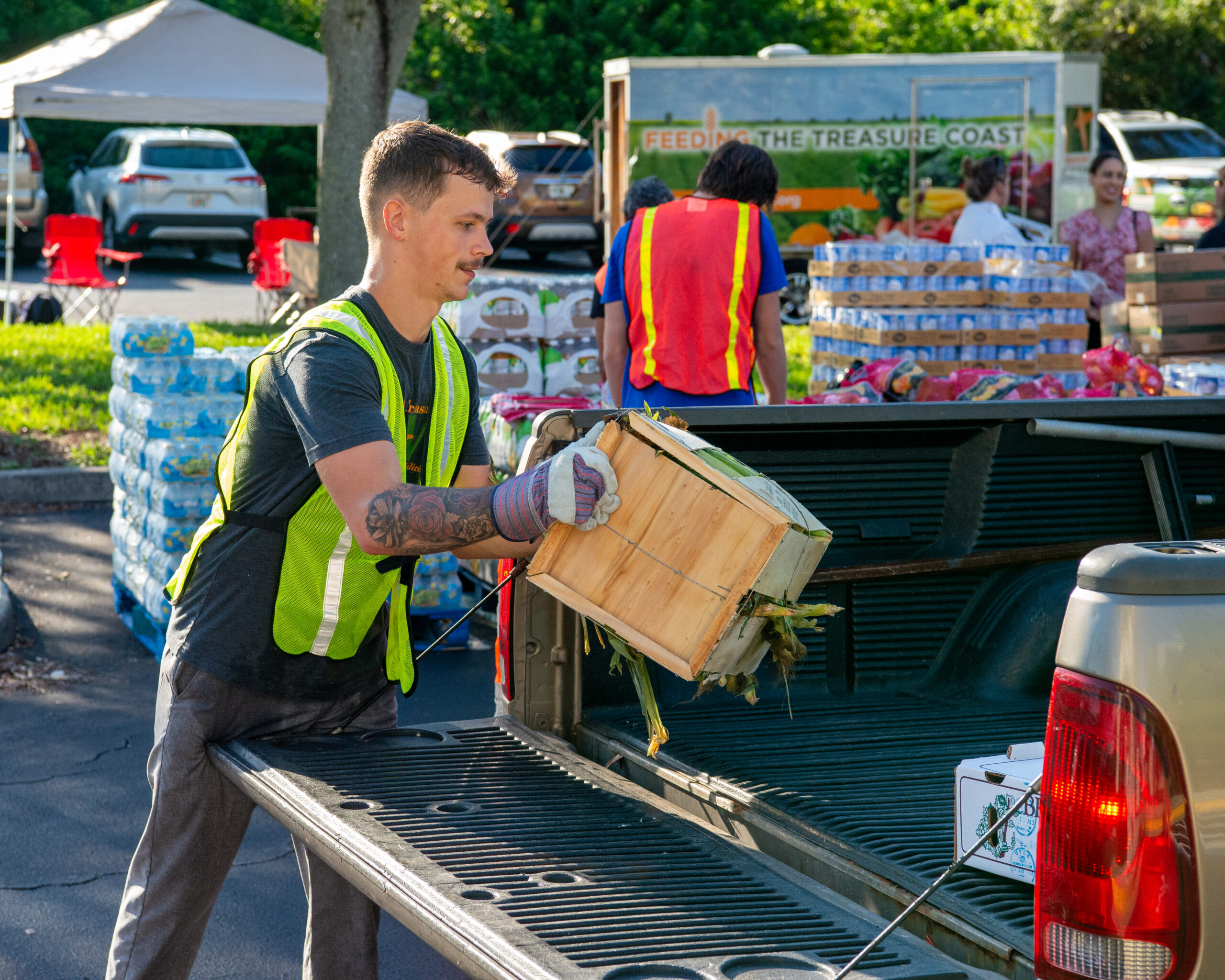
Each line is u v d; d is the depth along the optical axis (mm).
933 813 2490
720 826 2607
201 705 2594
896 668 3402
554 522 2172
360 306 2451
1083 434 3324
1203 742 1558
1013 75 14133
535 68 24531
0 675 5809
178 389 5844
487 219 2443
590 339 7617
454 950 1877
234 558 2561
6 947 3672
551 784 2523
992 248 8859
